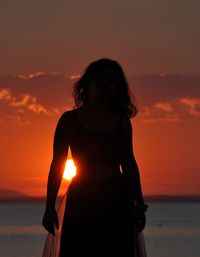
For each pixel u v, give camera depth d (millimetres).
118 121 7508
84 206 7352
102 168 7422
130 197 7461
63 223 7406
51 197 7289
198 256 39156
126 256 7348
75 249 7312
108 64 7504
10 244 49844
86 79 7535
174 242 52062
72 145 7469
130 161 7508
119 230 7348
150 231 75062
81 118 7469
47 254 7641
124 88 7527
